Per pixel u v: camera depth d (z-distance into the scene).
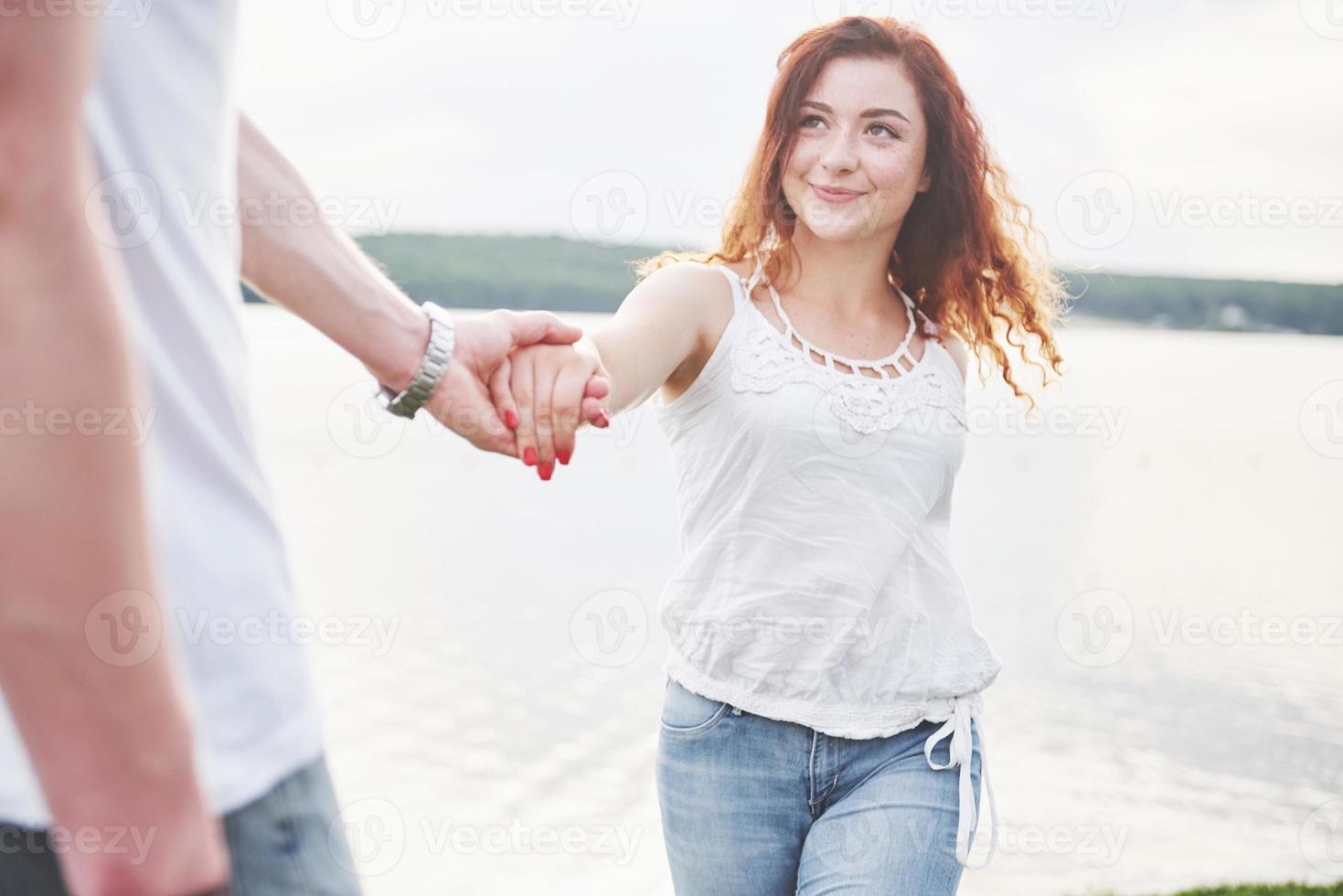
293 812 0.89
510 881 4.52
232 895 0.85
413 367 1.67
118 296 0.51
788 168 2.20
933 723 2.19
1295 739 6.59
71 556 0.48
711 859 2.18
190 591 0.82
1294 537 13.82
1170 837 5.08
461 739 6.28
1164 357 40.56
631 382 2.04
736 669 2.14
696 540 2.19
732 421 2.11
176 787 0.51
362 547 12.23
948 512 2.29
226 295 0.88
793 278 2.23
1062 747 6.40
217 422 0.85
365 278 1.57
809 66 2.17
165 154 0.81
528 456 1.90
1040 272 2.56
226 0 0.87
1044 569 11.74
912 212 2.43
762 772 2.14
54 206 0.48
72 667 0.49
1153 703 7.25
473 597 9.90
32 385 0.48
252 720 0.86
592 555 12.07
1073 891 4.43
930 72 2.23
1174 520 14.89
